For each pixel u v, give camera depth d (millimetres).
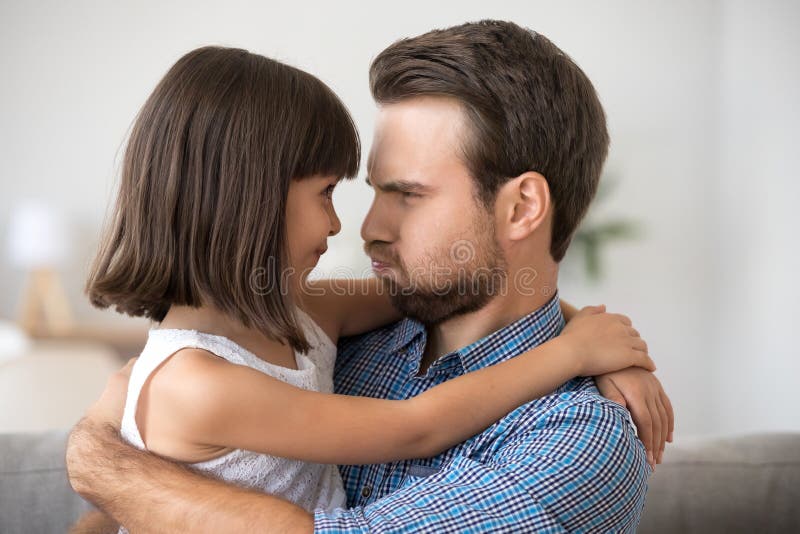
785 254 3596
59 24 4672
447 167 1011
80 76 4727
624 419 961
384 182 1040
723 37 4496
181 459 945
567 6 4797
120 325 4840
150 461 934
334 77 4797
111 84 4758
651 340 4684
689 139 4699
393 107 1032
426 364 1151
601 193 4676
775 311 3682
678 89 4723
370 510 896
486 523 848
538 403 985
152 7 4711
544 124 1022
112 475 932
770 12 3867
